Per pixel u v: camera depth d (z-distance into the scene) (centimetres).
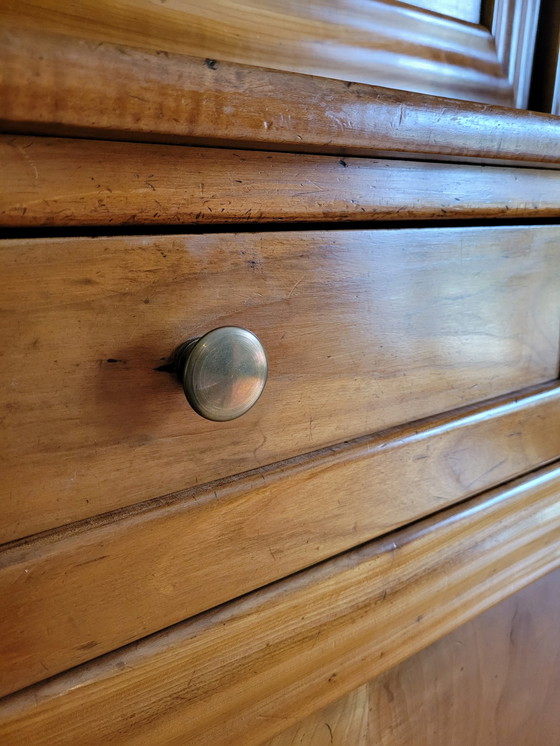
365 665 40
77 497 28
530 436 48
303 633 37
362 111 31
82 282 27
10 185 24
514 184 41
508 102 45
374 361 38
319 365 35
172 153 28
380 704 46
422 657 48
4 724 27
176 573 31
